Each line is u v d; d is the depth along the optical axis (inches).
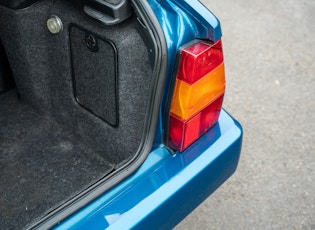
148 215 44.3
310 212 74.2
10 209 58.1
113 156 61.0
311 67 106.3
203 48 43.9
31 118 70.5
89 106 58.9
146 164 47.8
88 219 43.4
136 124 53.4
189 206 49.9
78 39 53.1
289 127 89.7
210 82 47.0
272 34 116.7
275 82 101.1
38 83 65.9
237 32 116.9
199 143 50.3
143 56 47.4
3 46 67.2
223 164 51.8
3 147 66.3
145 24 43.2
